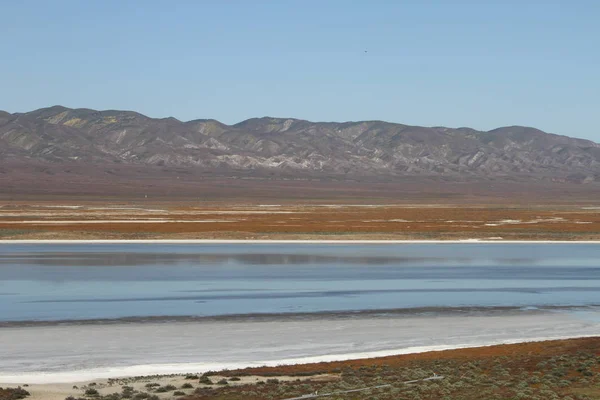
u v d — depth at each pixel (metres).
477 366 45.91
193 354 51.72
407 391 39.59
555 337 58.03
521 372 44.06
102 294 78.69
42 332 58.97
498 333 59.47
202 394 39.50
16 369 47.25
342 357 51.00
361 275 95.31
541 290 83.56
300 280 90.38
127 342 55.41
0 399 38.25
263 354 51.81
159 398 38.88
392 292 81.12
